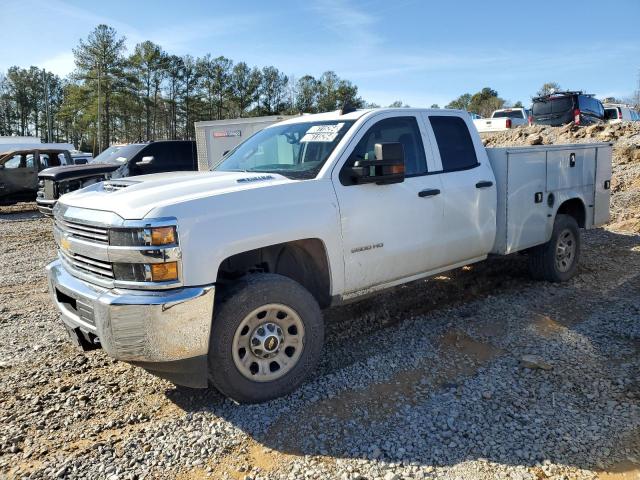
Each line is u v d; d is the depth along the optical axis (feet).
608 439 9.86
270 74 255.50
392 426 10.61
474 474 9.06
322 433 10.48
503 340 14.70
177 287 10.44
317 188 12.79
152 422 11.18
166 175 14.14
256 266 13.66
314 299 12.44
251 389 11.51
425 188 15.11
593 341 14.33
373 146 14.40
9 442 10.46
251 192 11.73
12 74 280.51
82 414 11.54
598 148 21.80
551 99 65.21
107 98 209.97
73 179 38.52
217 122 45.73
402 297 19.01
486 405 11.21
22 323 17.76
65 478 9.34
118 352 10.40
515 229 17.87
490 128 70.49
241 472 9.41
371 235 13.74
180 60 241.55
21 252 31.42
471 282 20.54
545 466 9.18
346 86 252.62
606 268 22.00
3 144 103.30
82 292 11.18
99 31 205.67
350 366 13.38
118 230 10.51
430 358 13.71
